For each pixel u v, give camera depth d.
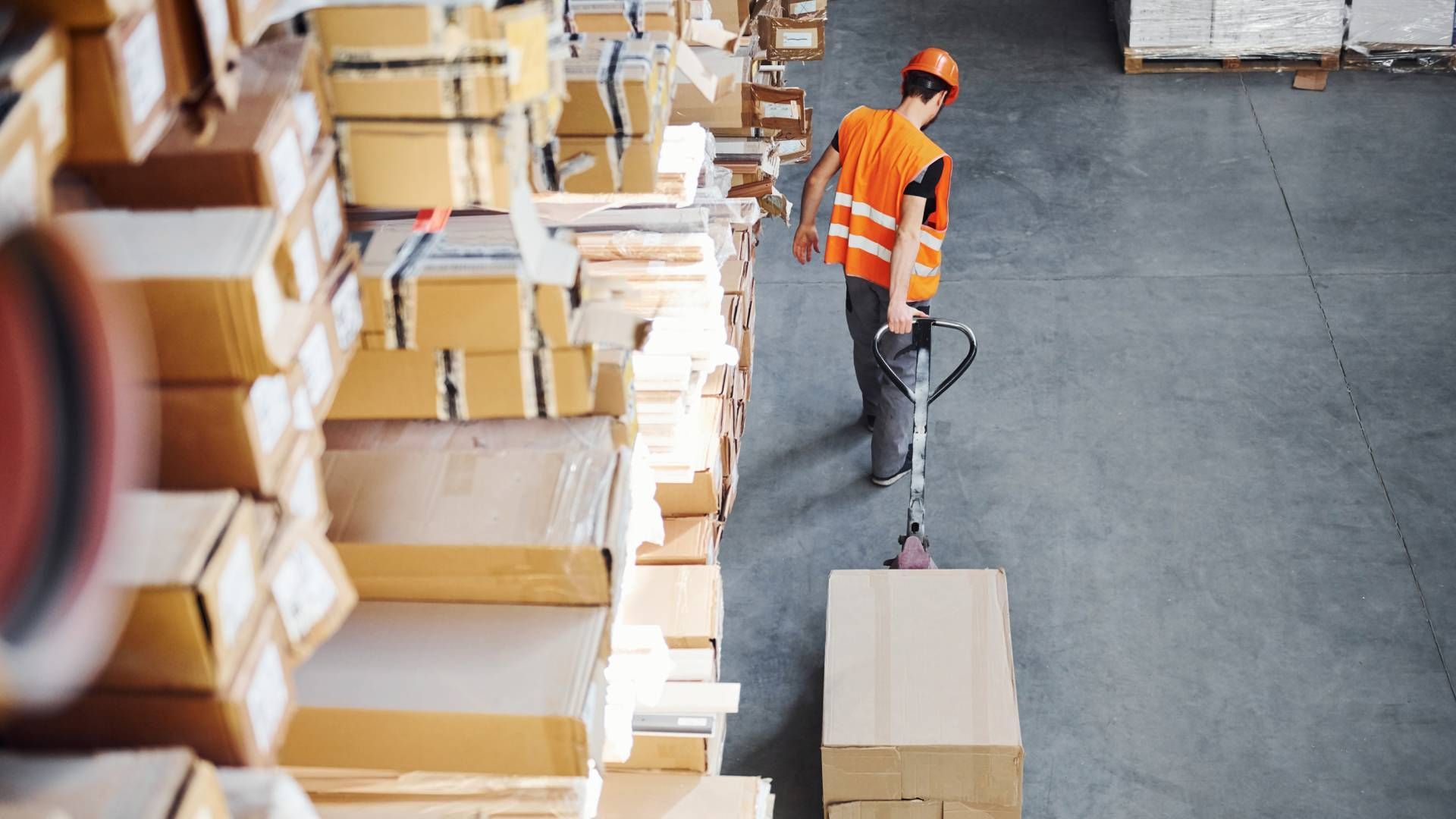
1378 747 4.58
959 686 3.98
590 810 2.03
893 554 5.47
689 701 3.49
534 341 1.89
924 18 9.84
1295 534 5.43
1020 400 6.20
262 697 1.28
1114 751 4.62
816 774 4.65
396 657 1.87
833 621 4.22
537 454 2.00
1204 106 8.45
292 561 1.34
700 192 4.30
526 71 1.57
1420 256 6.95
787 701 4.90
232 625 1.21
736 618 5.23
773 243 7.45
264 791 1.22
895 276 4.98
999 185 7.84
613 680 2.68
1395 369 6.23
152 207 1.28
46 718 1.20
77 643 0.73
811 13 6.03
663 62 2.16
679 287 3.47
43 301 0.69
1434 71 8.56
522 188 1.77
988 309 6.82
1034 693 4.84
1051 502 5.64
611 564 1.90
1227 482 5.70
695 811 3.51
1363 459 5.76
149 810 1.03
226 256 1.21
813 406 6.27
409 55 1.51
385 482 1.97
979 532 5.52
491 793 1.86
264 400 1.34
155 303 1.20
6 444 0.68
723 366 4.62
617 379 2.04
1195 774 4.52
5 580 0.68
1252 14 8.53
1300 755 4.57
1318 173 7.71
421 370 1.93
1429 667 4.84
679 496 4.09
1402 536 5.38
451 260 1.82
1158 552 5.38
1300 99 8.42
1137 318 6.67
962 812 3.92
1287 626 5.04
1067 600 5.20
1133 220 7.43
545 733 1.81
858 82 9.03
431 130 1.56
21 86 0.93
